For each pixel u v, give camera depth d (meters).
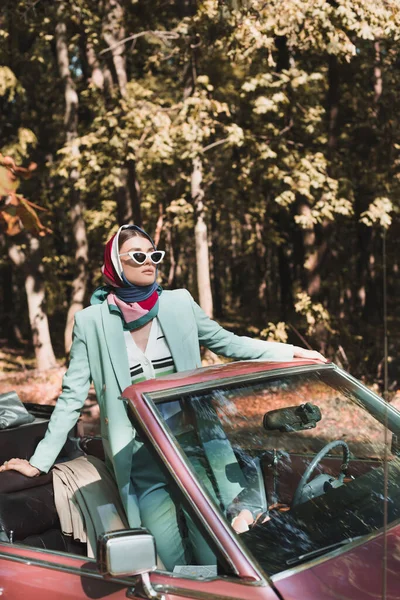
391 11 11.82
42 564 2.80
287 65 16.98
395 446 3.14
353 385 3.34
